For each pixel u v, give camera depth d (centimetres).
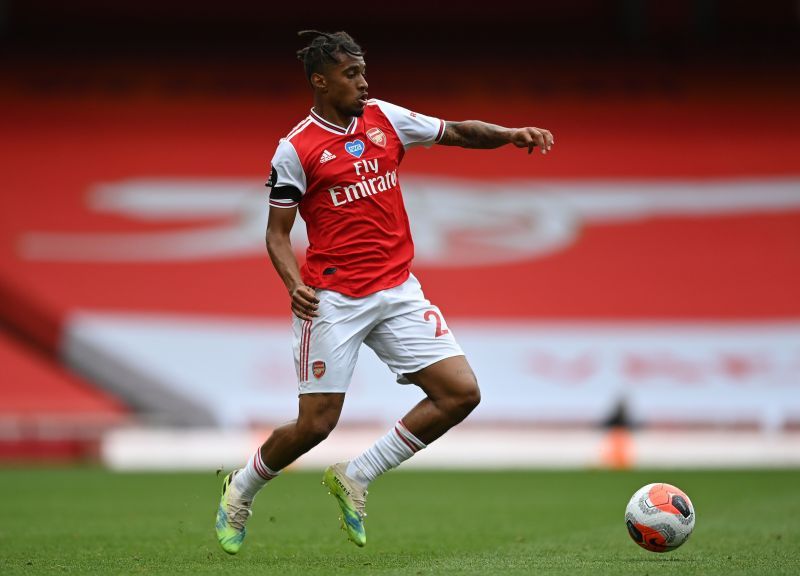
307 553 2519
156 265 8838
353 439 7088
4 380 7675
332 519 3603
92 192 9544
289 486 5338
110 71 10812
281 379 7975
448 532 3169
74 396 7625
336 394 2245
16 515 3778
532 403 7900
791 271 8950
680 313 8581
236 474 2345
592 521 3541
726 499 4347
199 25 11075
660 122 10544
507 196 9769
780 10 11269
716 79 10931
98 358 8200
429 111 10538
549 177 9969
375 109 2295
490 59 10981
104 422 7506
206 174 9812
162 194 9575
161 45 10962
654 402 7894
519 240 9312
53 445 7438
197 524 3422
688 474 6069
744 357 8181
